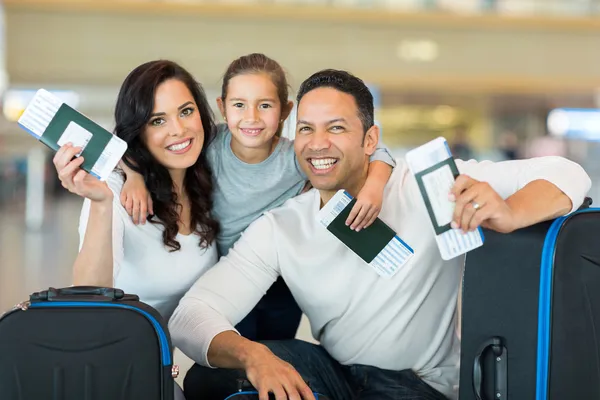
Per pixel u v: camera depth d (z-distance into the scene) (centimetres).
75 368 169
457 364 224
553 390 179
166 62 238
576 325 180
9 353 168
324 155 208
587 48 1521
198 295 217
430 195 175
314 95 208
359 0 1453
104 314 170
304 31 1452
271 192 259
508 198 183
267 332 284
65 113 185
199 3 1405
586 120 1753
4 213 1340
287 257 222
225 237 261
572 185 188
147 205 228
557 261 179
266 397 179
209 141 254
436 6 1477
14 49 1380
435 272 214
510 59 1514
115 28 1397
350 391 219
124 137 232
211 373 219
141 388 170
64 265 678
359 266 215
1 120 1438
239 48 1436
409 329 214
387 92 1650
